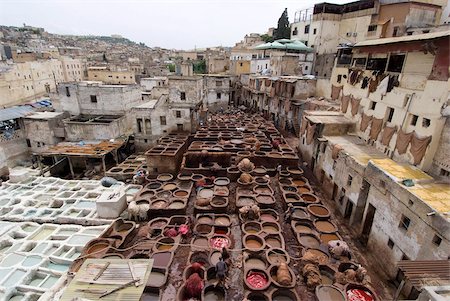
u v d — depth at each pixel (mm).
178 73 62875
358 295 13062
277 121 42062
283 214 19641
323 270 14500
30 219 19453
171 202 20234
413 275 10445
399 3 36688
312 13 47562
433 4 36344
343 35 45156
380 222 16344
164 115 32844
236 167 24812
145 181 24312
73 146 30734
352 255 16172
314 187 25141
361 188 18281
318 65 46875
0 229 18141
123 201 20109
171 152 26312
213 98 51219
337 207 21859
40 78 54781
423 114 16531
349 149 21125
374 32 39594
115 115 35781
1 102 43406
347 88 26312
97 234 17812
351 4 42969
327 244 16172
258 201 20125
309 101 35219
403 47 18516
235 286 13695
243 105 55531
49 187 23891
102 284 10688
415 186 14555
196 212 19594
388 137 19578
